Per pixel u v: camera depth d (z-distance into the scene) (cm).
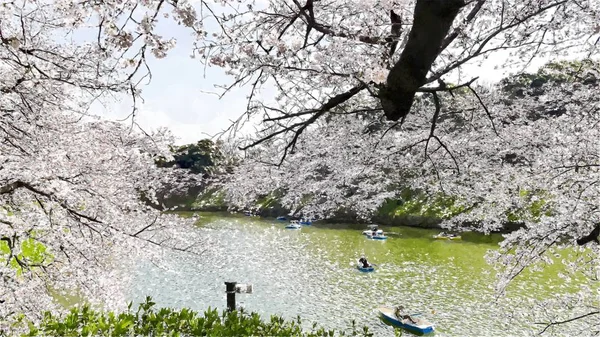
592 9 632
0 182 691
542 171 820
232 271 2828
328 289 2441
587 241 791
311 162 820
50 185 708
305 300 2252
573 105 862
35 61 675
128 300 2181
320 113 456
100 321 579
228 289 1198
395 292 2353
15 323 779
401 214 4378
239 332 620
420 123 888
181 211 4950
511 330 1747
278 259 3203
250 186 830
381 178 1007
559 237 855
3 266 713
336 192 932
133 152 914
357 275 2714
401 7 445
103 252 914
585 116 837
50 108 820
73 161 845
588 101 852
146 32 321
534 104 870
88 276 894
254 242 3884
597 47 704
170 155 997
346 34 433
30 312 838
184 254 3231
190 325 621
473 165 877
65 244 839
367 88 422
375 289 2420
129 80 358
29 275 870
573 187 843
